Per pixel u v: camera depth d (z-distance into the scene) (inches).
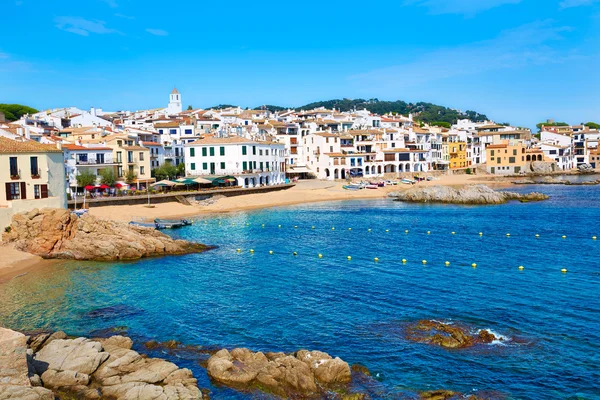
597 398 1071.6
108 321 1572.3
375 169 7091.5
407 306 1642.5
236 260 2410.2
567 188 6028.5
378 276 2043.6
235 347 1343.5
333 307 1652.3
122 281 2046.0
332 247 2679.6
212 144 5334.6
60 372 1142.3
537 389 1109.1
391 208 4397.1
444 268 2158.0
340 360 1183.6
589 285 1834.4
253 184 5462.6
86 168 4328.3
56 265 2335.1
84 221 2576.3
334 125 7736.2
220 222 3644.2
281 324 1508.4
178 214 3971.5
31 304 1752.0
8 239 2484.0
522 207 4256.9
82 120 6584.6
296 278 2042.3
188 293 1859.0
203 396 1080.2
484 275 2018.9
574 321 1470.2
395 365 1224.2
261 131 6939.0
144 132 5541.3
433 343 1333.7
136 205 3951.8
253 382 1131.3
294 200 5004.9
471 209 4220.0
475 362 1229.7
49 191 2847.0
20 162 2714.1
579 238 2763.3
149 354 1311.5
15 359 1027.9
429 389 1114.7
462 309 1594.5
